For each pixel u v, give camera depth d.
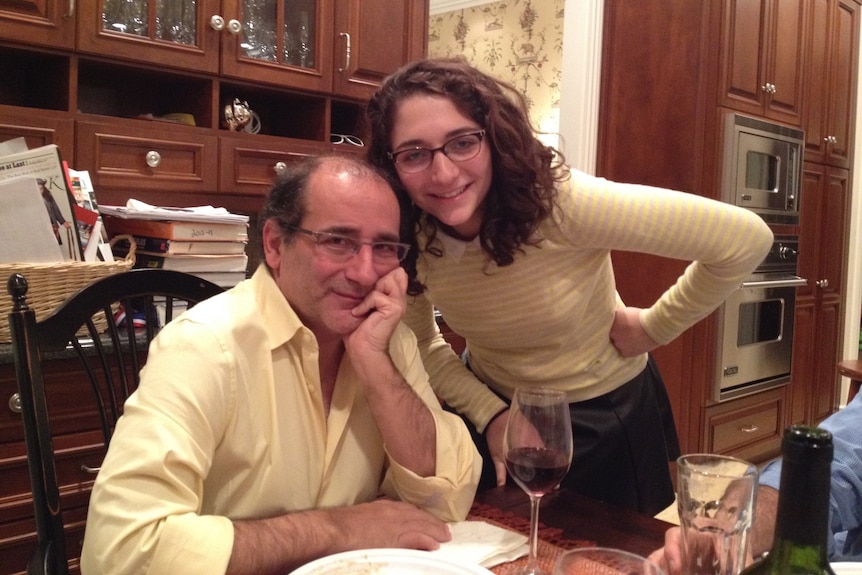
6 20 1.80
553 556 0.90
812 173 3.62
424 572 0.79
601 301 1.41
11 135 1.84
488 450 1.37
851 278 4.11
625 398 1.50
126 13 2.03
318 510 0.92
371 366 1.01
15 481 1.67
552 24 4.82
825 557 0.50
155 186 2.09
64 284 1.69
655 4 3.00
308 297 1.00
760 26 3.07
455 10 5.34
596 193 1.22
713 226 1.24
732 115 2.89
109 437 1.22
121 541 0.77
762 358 3.28
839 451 0.97
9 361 1.60
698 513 0.68
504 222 1.19
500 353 1.46
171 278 1.28
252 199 2.36
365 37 2.53
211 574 0.76
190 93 2.30
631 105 3.09
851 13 3.79
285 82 2.33
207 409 0.88
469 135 1.10
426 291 1.38
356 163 1.02
